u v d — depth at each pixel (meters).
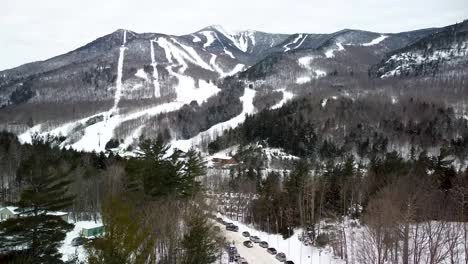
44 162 78.75
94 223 75.31
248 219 97.31
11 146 106.44
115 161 103.00
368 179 84.56
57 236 37.75
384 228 57.56
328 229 79.50
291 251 75.19
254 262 68.50
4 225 35.69
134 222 25.95
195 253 42.88
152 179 58.91
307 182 83.12
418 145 154.38
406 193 62.56
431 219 64.56
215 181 109.56
